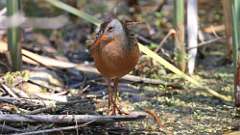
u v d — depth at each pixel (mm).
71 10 10305
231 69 12164
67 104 9188
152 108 9938
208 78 11570
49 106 9008
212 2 15547
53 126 8508
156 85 11070
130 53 8625
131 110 9758
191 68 11633
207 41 12695
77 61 12609
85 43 13633
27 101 9219
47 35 13977
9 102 9109
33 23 13570
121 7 15391
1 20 10719
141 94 10656
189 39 11750
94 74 11508
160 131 8891
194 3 11719
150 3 16125
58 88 10734
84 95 10406
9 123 8578
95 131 8672
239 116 9547
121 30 8562
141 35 13625
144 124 9133
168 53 12094
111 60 8617
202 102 10258
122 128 8867
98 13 14984
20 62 10773
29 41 13688
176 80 11305
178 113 9711
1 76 10555
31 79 10664
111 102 9312
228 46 12344
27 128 8477
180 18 11227
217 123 9266
